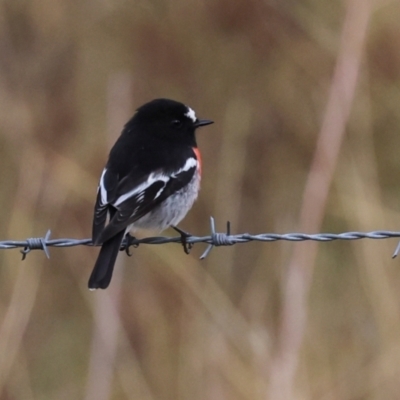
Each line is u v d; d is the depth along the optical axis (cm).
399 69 1421
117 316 1152
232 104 1460
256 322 1152
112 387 1148
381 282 1146
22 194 1259
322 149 1219
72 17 1512
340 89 1253
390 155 1417
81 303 1266
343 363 1134
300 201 1393
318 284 1278
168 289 1210
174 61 1486
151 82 1492
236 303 1283
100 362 1114
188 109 1001
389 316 1124
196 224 1373
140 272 1242
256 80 1488
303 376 1068
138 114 990
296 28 1487
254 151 1448
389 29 1427
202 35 1501
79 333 1245
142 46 1488
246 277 1324
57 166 1309
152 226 927
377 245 1209
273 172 1433
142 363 1166
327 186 1198
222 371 1077
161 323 1191
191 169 953
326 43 1467
